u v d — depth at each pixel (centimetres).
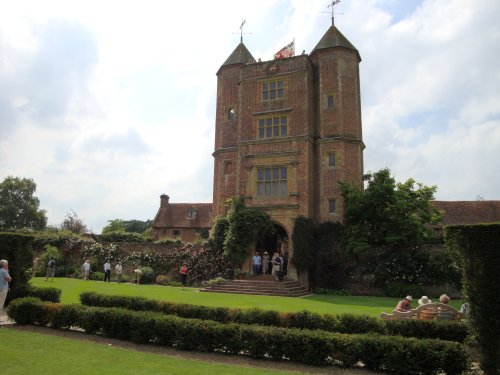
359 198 2428
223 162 2959
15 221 5938
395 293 2306
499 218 3466
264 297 1898
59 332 979
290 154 2670
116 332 938
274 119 2792
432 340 739
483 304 710
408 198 2500
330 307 1520
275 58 3000
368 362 752
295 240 2506
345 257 2480
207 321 880
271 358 817
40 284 2128
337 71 2784
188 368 688
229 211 2642
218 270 2603
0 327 1007
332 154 2698
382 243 2484
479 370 746
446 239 810
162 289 2166
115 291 1881
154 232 4984
